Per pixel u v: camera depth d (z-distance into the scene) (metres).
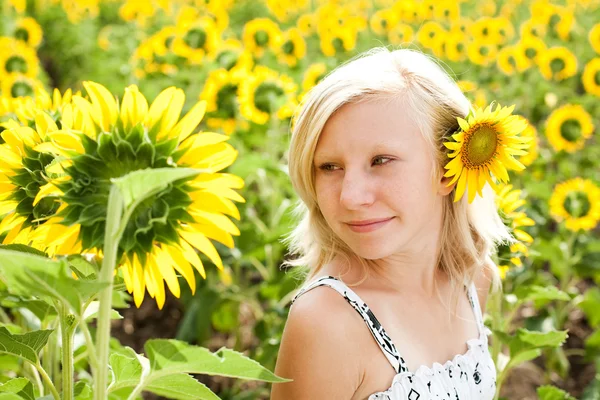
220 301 4.44
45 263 1.27
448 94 2.07
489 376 2.32
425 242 2.17
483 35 8.02
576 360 4.98
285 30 10.99
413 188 1.97
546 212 5.08
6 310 4.68
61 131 1.39
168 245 1.45
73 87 10.08
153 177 1.28
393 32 9.02
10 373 3.85
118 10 13.74
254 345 5.02
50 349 2.51
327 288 2.02
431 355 2.16
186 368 1.51
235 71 4.96
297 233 2.36
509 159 2.03
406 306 2.15
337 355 1.97
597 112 7.43
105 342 1.39
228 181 1.43
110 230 1.33
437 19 9.76
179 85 6.76
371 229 1.97
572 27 9.41
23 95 5.10
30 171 1.62
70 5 12.51
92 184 1.39
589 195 4.34
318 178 2.04
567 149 5.55
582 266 4.77
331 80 1.98
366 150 1.94
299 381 1.97
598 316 4.73
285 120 5.51
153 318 5.54
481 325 2.42
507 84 7.68
